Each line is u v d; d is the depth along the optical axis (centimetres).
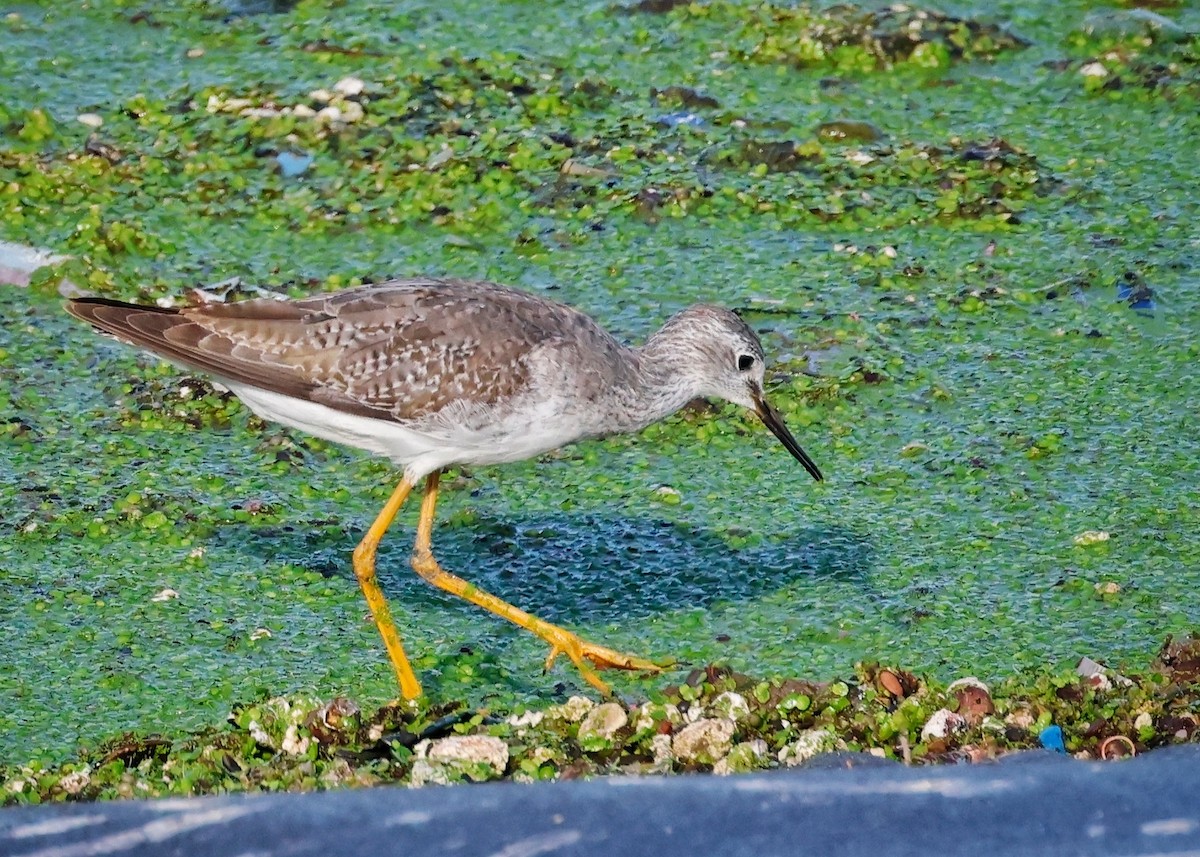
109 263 1747
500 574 1334
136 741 1085
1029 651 1220
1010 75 2191
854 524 1395
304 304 1214
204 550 1342
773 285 1756
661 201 1877
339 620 1270
